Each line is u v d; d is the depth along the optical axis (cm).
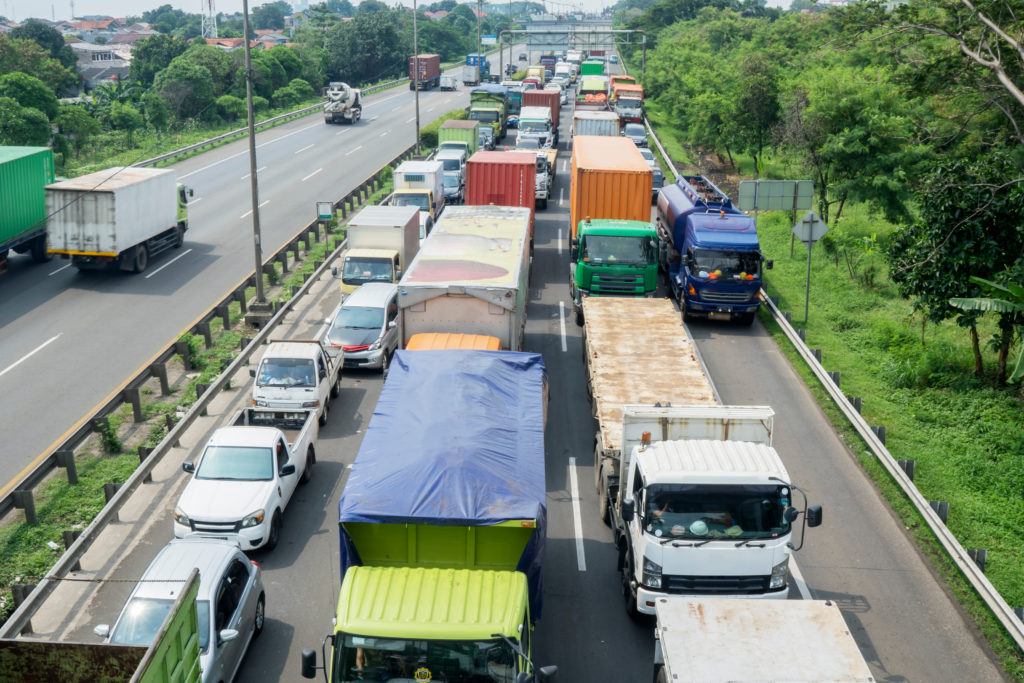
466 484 1236
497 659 1005
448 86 10606
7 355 2580
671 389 1864
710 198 3331
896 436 2147
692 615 1031
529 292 3262
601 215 3238
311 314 2992
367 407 2300
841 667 946
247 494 1599
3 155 3306
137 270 3406
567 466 1962
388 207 3316
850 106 3822
